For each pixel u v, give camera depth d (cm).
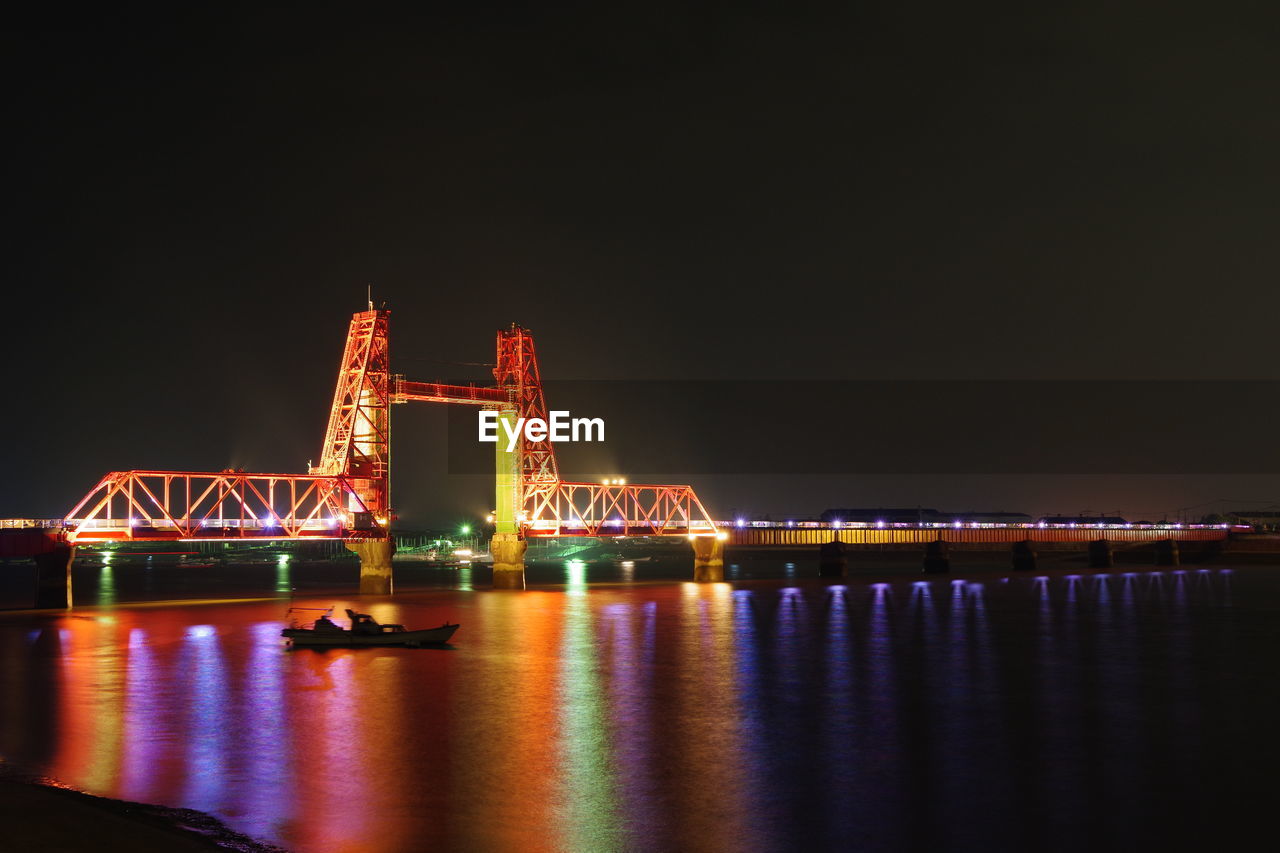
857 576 19838
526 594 14775
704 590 15900
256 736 5034
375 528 13725
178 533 11900
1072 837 3650
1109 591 15188
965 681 6769
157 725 5275
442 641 8531
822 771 4472
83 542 11669
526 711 5691
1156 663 7600
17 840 3212
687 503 17688
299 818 3747
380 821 3731
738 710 5759
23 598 16788
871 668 7325
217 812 3800
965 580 18250
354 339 13850
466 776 4338
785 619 10900
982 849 3534
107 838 3300
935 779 4359
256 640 8881
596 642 8788
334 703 5888
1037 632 9656
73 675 6875
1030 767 4556
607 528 16362
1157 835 3675
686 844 3556
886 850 3522
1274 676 6988
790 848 3531
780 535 18550
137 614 11406
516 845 3519
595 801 4012
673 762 4603
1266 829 3738
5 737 4972
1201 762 4653
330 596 14525
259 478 12488
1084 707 5881
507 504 15375
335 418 13788
